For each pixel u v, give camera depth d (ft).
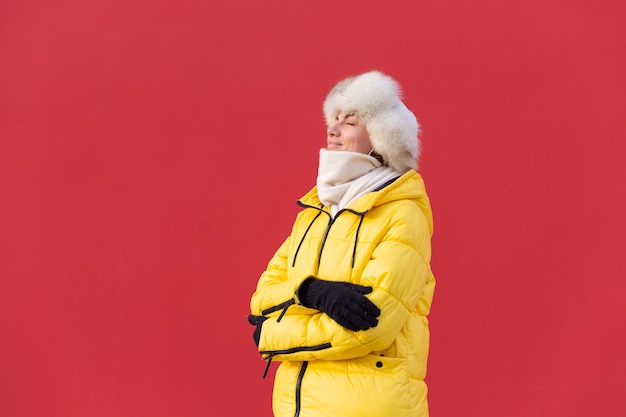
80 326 11.04
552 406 9.95
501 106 10.44
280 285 7.24
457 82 10.59
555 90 10.30
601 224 10.03
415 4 10.83
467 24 10.64
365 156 7.47
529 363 10.07
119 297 11.08
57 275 11.15
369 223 7.09
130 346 11.00
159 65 11.37
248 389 10.83
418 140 7.79
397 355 6.98
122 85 11.40
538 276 10.15
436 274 10.48
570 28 10.32
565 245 10.11
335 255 7.13
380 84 7.65
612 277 9.95
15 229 11.23
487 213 10.37
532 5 10.46
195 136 11.29
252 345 10.88
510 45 10.48
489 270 10.31
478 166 10.45
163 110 11.36
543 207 10.21
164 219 11.19
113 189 11.27
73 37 11.39
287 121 11.13
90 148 11.35
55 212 11.25
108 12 11.39
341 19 11.08
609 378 9.82
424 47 10.74
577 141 10.18
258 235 11.03
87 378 10.94
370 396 6.65
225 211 11.14
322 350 6.61
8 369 10.99
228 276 11.03
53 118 11.37
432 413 10.29
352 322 6.31
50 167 11.33
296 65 11.17
